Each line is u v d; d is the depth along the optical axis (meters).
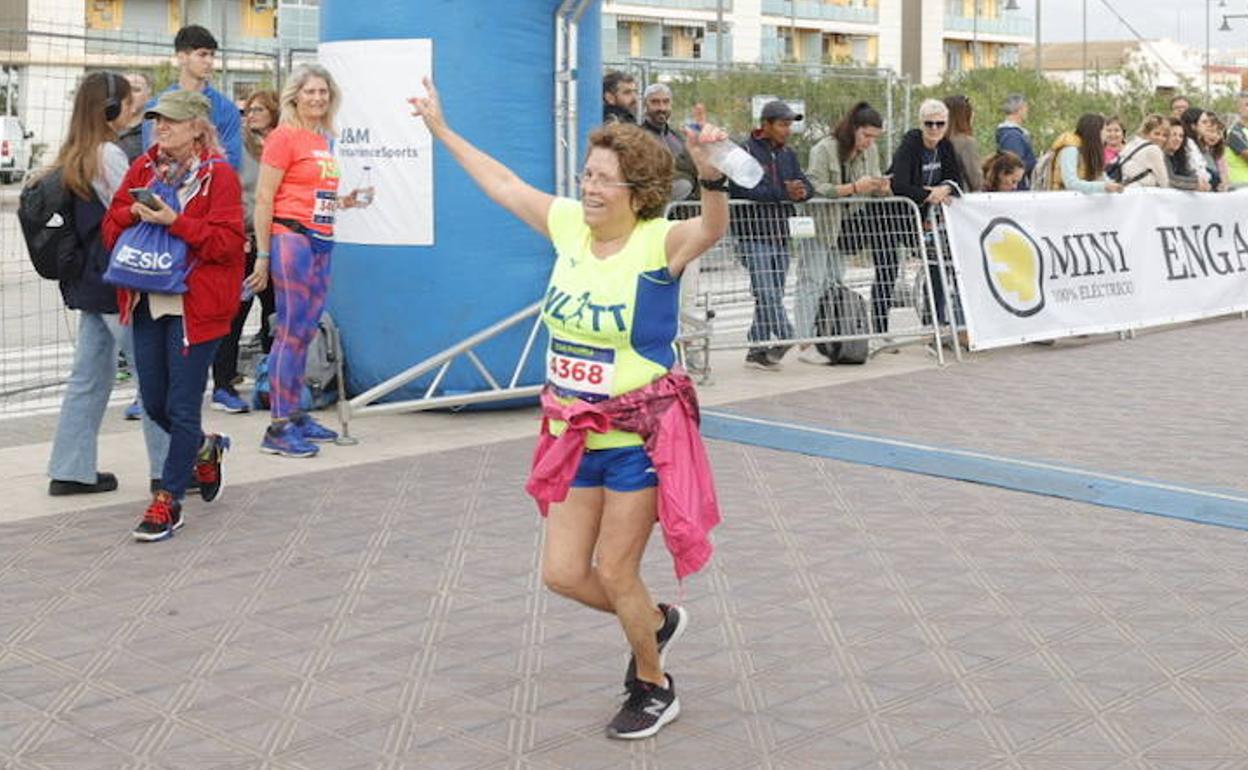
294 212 7.57
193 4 50.97
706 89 15.69
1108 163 13.38
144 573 5.66
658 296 3.98
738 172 3.75
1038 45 46.09
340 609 5.25
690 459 4.02
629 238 4.02
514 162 8.57
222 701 4.41
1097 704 4.38
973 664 4.71
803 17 67.94
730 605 5.30
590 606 4.23
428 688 4.52
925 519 6.45
